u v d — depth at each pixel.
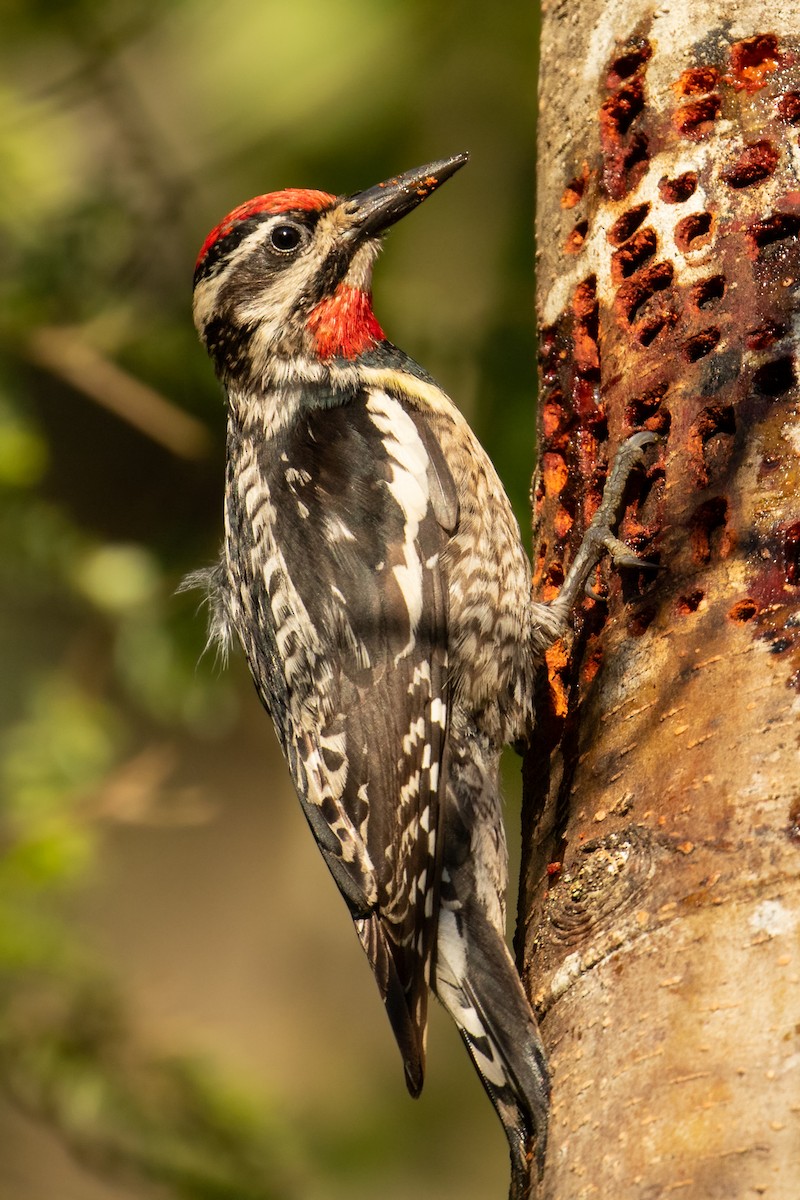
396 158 13.83
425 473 9.02
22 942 10.97
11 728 12.48
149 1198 11.71
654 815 6.62
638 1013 6.19
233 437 10.03
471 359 12.59
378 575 8.74
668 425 7.59
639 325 7.84
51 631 16.81
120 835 17.73
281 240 10.04
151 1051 11.45
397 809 8.38
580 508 8.27
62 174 13.05
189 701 12.61
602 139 8.26
